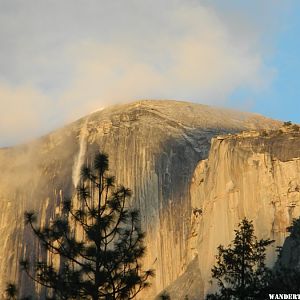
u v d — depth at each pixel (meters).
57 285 65.44
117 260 65.81
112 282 65.00
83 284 64.69
